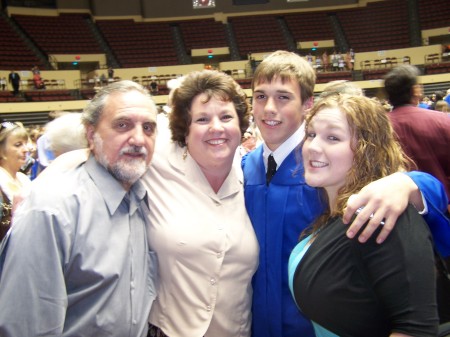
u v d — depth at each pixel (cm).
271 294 164
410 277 95
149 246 159
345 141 118
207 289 155
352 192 114
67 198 135
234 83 168
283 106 163
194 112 162
